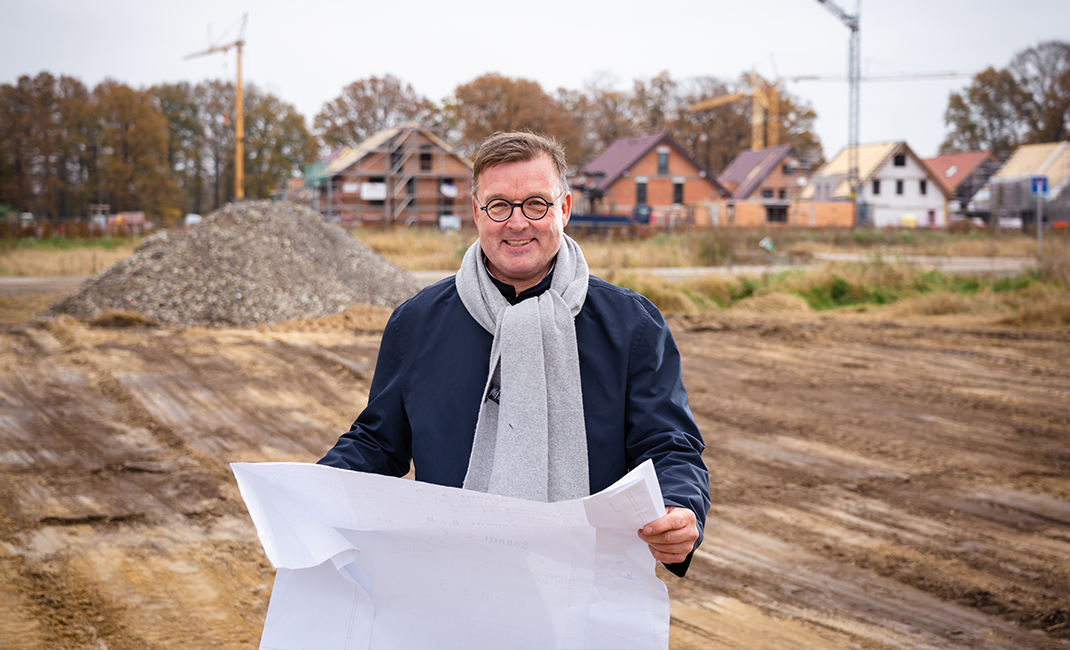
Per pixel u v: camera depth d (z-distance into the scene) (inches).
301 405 277.0
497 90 2532.0
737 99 3088.1
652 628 55.1
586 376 63.2
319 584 58.1
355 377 319.9
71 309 444.5
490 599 56.7
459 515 55.5
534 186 64.0
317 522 57.2
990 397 307.0
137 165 2637.8
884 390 318.0
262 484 56.7
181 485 196.1
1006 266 884.6
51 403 270.7
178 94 3036.4
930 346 415.5
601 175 2310.5
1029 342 426.6
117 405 271.0
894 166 2471.7
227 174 3068.4
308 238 551.8
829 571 157.9
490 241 65.1
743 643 130.1
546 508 53.6
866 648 129.1
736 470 220.4
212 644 123.3
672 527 53.1
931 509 192.2
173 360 342.6
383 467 66.7
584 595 55.9
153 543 161.5
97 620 129.6
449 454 63.2
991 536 176.4
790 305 579.2
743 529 178.7
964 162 2753.4
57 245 1135.6
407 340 67.3
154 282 467.2
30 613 130.7
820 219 2380.7
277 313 461.7
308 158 2960.1
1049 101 2915.8
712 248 958.4
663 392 63.7
